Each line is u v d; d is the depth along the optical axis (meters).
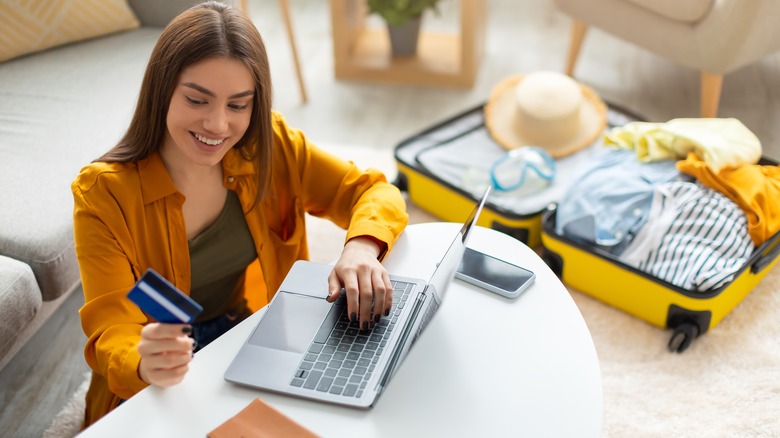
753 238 1.99
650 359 1.88
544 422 1.14
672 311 1.89
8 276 1.61
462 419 1.14
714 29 2.32
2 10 2.19
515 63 3.04
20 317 1.63
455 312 1.32
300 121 2.79
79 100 2.06
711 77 2.47
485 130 2.51
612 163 2.18
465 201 2.20
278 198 1.52
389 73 2.96
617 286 1.97
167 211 1.34
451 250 1.27
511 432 1.12
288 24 2.70
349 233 1.38
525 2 3.39
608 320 1.98
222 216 1.42
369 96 2.91
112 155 1.31
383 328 1.25
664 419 1.74
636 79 2.90
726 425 1.71
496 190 2.23
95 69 2.18
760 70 2.86
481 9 2.86
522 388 1.19
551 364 1.23
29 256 1.68
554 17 3.29
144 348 1.10
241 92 1.22
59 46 2.29
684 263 1.90
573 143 2.41
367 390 1.15
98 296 1.27
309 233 2.24
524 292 1.36
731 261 1.89
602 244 2.01
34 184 1.80
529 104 2.39
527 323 1.30
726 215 1.95
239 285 1.59
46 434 1.71
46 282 1.71
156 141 1.30
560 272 2.07
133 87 2.12
